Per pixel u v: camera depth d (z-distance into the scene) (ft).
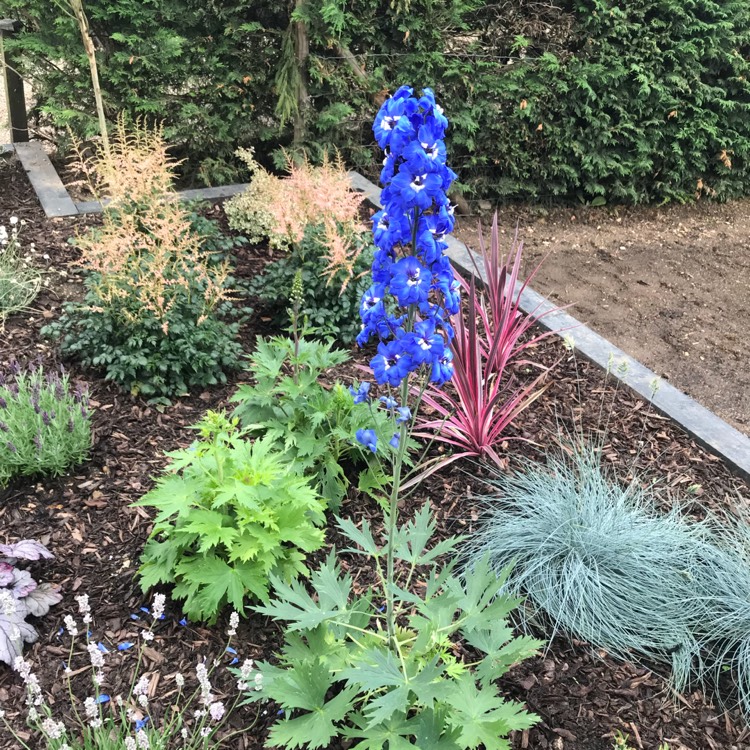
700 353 18.13
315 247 14.98
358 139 23.86
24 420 11.14
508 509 11.19
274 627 9.11
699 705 8.66
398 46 22.89
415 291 6.24
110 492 11.00
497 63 23.02
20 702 8.09
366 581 9.81
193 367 13.08
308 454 10.79
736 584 9.71
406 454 11.02
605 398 13.85
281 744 7.41
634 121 24.45
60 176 21.48
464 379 11.81
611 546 10.04
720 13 23.73
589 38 23.27
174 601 9.34
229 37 21.47
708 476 12.09
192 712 8.09
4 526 10.30
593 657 9.11
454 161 24.40
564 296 20.33
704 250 23.56
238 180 23.13
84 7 19.90
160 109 21.12
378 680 6.64
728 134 25.38
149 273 13.02
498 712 7.47
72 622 7.58
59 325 13.70
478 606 8.08
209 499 9.11
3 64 20.66
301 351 11.74
